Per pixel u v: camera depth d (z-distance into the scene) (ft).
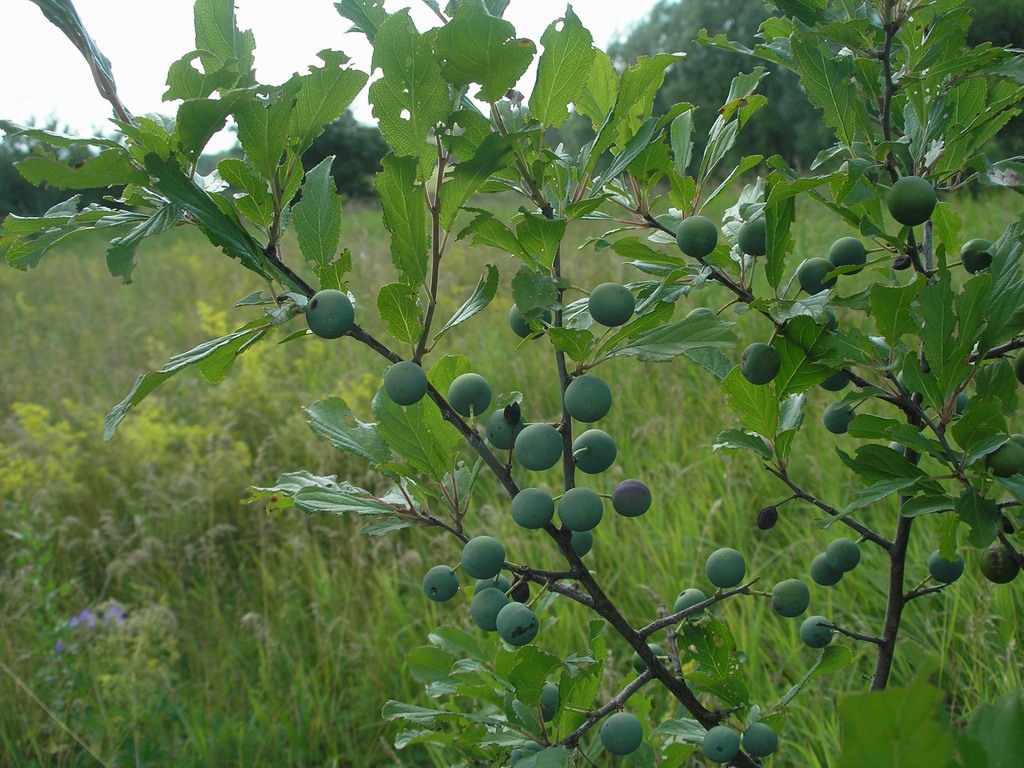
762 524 5.69
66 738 12.17
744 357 5.09
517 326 5.36
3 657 13.21
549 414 19.26
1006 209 26.16
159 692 12.67
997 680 9.32
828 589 12.04
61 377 27.30
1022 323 4.37
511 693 5.57
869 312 5.19
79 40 4.30
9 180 93.35
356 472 18.30
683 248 5.09
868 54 5.11
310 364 25.63
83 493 18.72
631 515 4.91
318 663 12.84
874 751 1.99
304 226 4.70
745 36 79.66
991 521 4.23
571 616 12.37
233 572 15.78
